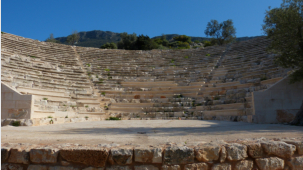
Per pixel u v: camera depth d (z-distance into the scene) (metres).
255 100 11.34
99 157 4.08
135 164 4.13
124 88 19.66
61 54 25.12
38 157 4.20
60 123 12.10
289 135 6.35
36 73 17.81
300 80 11.12
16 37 24.23
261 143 4.40
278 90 11.46
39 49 23.98
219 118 13.25
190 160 4.12
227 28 45.31
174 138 6.28
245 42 26.91
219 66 21.78
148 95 18.33
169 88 19.03
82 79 19.88
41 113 12.30
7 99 11.61
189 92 18.28
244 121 11.74
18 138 6.38
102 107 16.66
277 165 4.30
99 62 25.34
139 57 28.06
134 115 15.56
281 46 11.37
